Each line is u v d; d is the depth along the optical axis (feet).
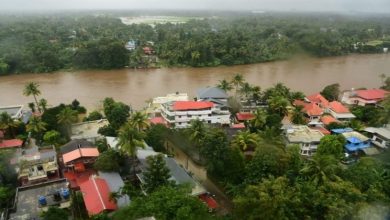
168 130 242.99
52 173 198.39
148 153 215.72
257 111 253.85
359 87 414.00
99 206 162.09
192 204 136.67
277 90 317.01
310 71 505.66
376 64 557.33
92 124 273.13
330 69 517.96
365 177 163.22
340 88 413.18
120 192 167.94
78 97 379.96
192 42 579.07
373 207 141.69
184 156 234.79
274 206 132.87
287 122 283.79
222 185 191.72
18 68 502.38
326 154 205.46
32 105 316.19
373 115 292.40
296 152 190.19
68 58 545.44
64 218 145.59
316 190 145.07
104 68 536.42
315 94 366.43
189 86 429.79
